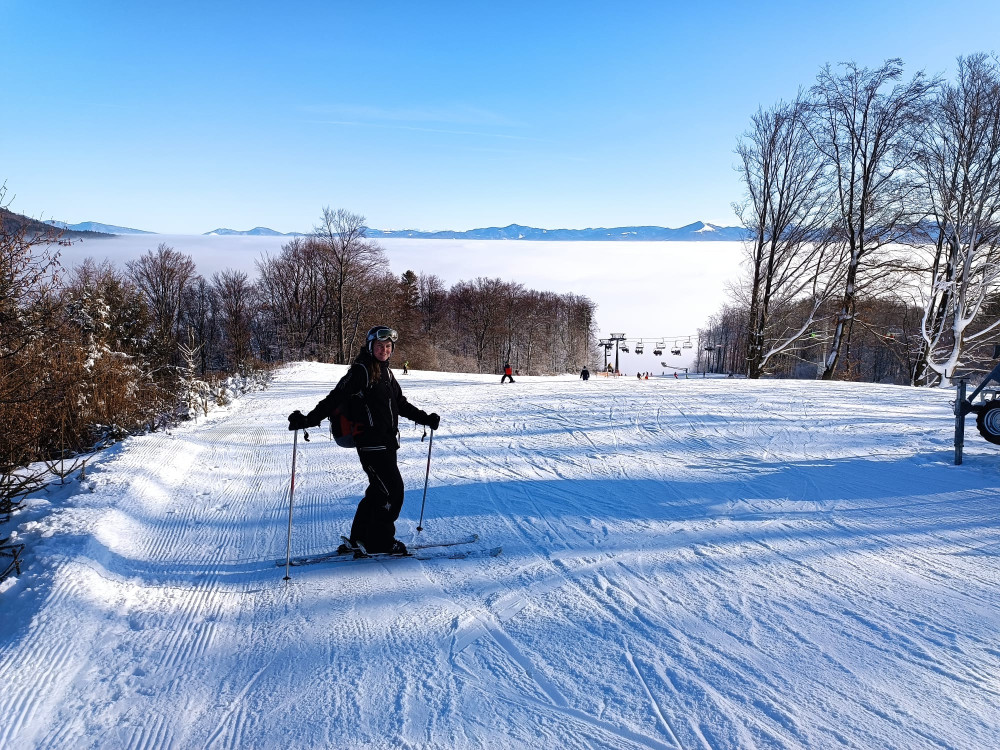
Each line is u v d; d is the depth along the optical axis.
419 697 2.81
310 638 3.40
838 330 27.12
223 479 7.11
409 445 9.18
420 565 4.43
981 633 3.20
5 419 6.20
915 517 5.07
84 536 4.54
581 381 24.75
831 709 2.60
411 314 77.75
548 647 3.22
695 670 2.94
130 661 3.17
